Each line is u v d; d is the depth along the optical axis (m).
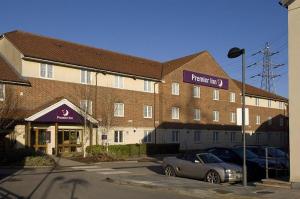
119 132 37.88
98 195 13.94
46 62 32.06
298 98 14.78
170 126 43.16
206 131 47.91
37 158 24.77
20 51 30.89
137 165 26.92
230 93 52.34
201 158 18.44
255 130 57.59
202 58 47.97
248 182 18.19
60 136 32.78
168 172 19.59
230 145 51.69
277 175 18.69
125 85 38.78
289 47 15.19
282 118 63.66
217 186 15.43
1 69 30.36
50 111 30.53
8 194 13.91
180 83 44.75
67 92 33.56
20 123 29.41
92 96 35.53
